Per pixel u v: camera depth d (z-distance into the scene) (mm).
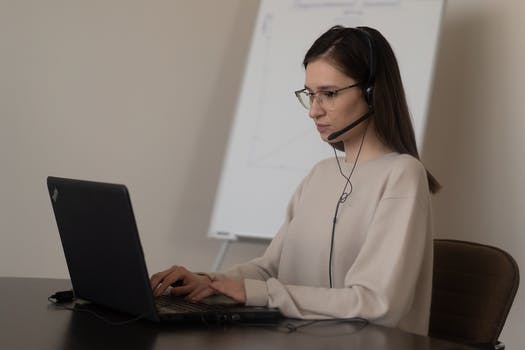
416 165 1489
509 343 2551
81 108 2816
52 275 2758
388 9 2666
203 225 3031
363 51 1499
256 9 3100
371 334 1136
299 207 1682
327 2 2797
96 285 1257
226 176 2773
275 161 2691
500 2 2746
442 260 1785
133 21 2912
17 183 2699
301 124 2693
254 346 985
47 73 2756
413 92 2514
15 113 2701
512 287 1628
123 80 2895
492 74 2742
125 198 1082
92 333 1036
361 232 1510
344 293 1312
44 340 968
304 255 1604
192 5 3023
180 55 3000
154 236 2945
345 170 1621
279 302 1298
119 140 2885
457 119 2826
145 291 1107
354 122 1521
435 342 1081
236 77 3088
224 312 1192
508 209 2635
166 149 2973
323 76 1495
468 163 2771
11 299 1325
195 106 3027
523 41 2660
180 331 1079
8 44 2693
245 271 1653
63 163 2781
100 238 1180
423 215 1433
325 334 1121
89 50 2830
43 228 2744
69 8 2797
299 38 2801
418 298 1479
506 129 2674
